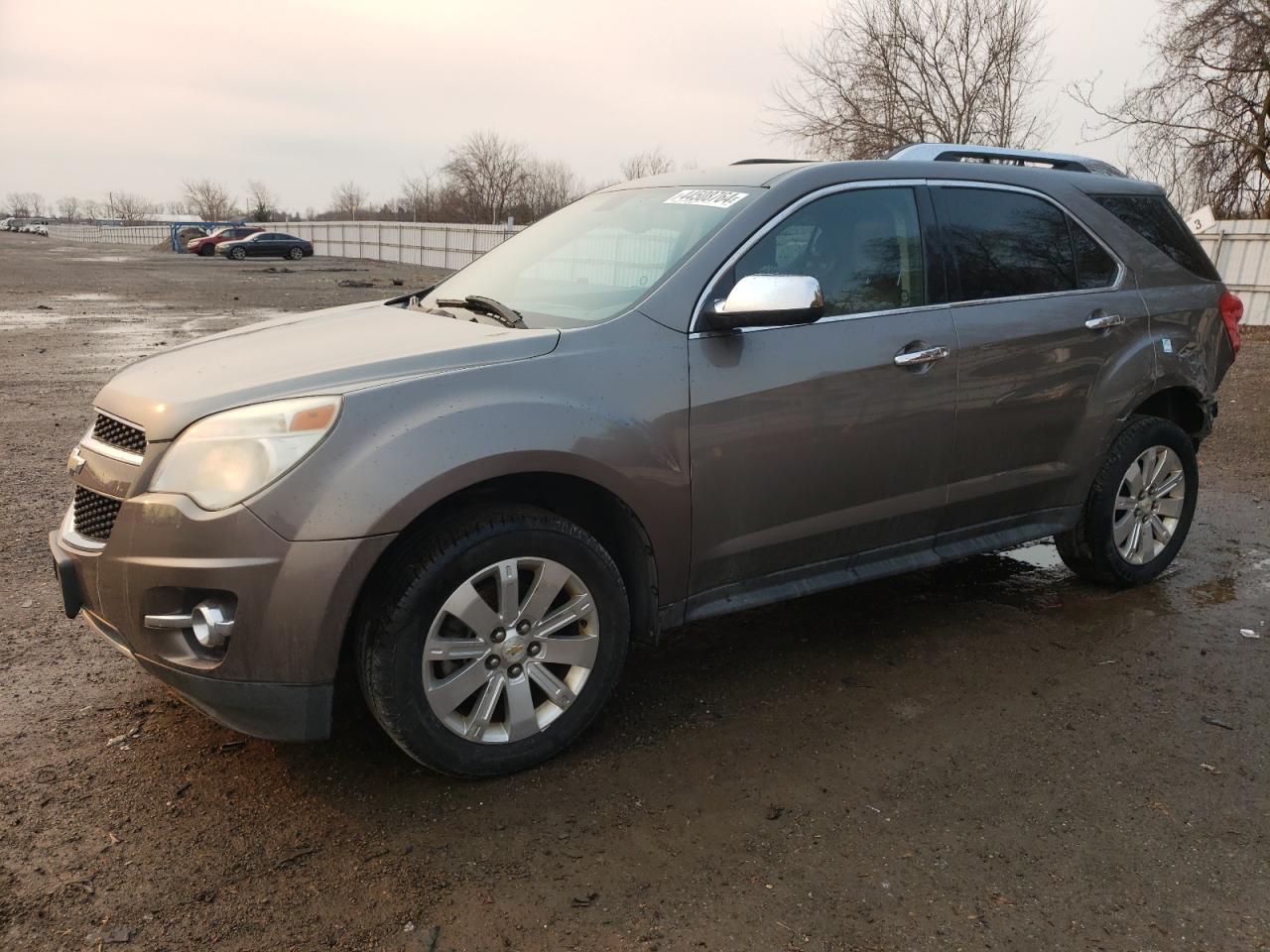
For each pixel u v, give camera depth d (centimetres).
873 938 221
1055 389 397
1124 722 326
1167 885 242
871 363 341
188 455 255
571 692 296
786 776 290
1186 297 448
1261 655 380
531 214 6750
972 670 365
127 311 1897
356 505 249
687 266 316
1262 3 2069
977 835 262
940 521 380
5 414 838
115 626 269
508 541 274
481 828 262
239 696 254
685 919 227
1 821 260
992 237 387
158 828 259
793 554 343
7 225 10638
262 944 217
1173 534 459
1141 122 2234
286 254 4888
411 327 325
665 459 299
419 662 266
